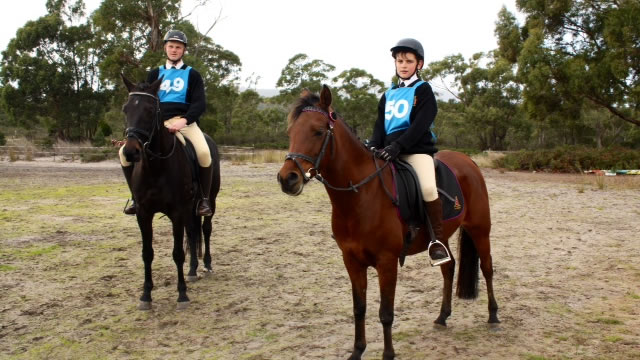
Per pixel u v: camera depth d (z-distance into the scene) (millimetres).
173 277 6117
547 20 23422
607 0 22109
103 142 30344
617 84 21891
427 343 4160
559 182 17172
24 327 4520
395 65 4078
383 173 3664
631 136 39094
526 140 48125
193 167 5668
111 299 5297
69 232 8453
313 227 9195
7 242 7633
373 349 4035
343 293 5523
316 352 3984
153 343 4195
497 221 9789
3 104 36906
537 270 6395
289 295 5453
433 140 4090
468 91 49938
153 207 5062
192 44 36688
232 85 45188
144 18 32750
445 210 4059
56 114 38438
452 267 4496
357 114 54938
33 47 37656
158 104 4887
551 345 4070
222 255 7203
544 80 22078
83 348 4090
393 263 3559
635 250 7309
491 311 4516
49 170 20469
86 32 38562
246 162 25375
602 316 4707
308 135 3203
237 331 4445
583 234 8508
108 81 36531
